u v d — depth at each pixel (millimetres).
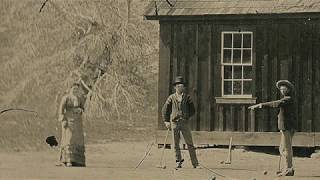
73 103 14695
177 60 19750
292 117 13477
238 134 19141
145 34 31000
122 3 29500
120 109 28828
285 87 13656
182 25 19734
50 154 18891
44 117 27891
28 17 29766
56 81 28781
